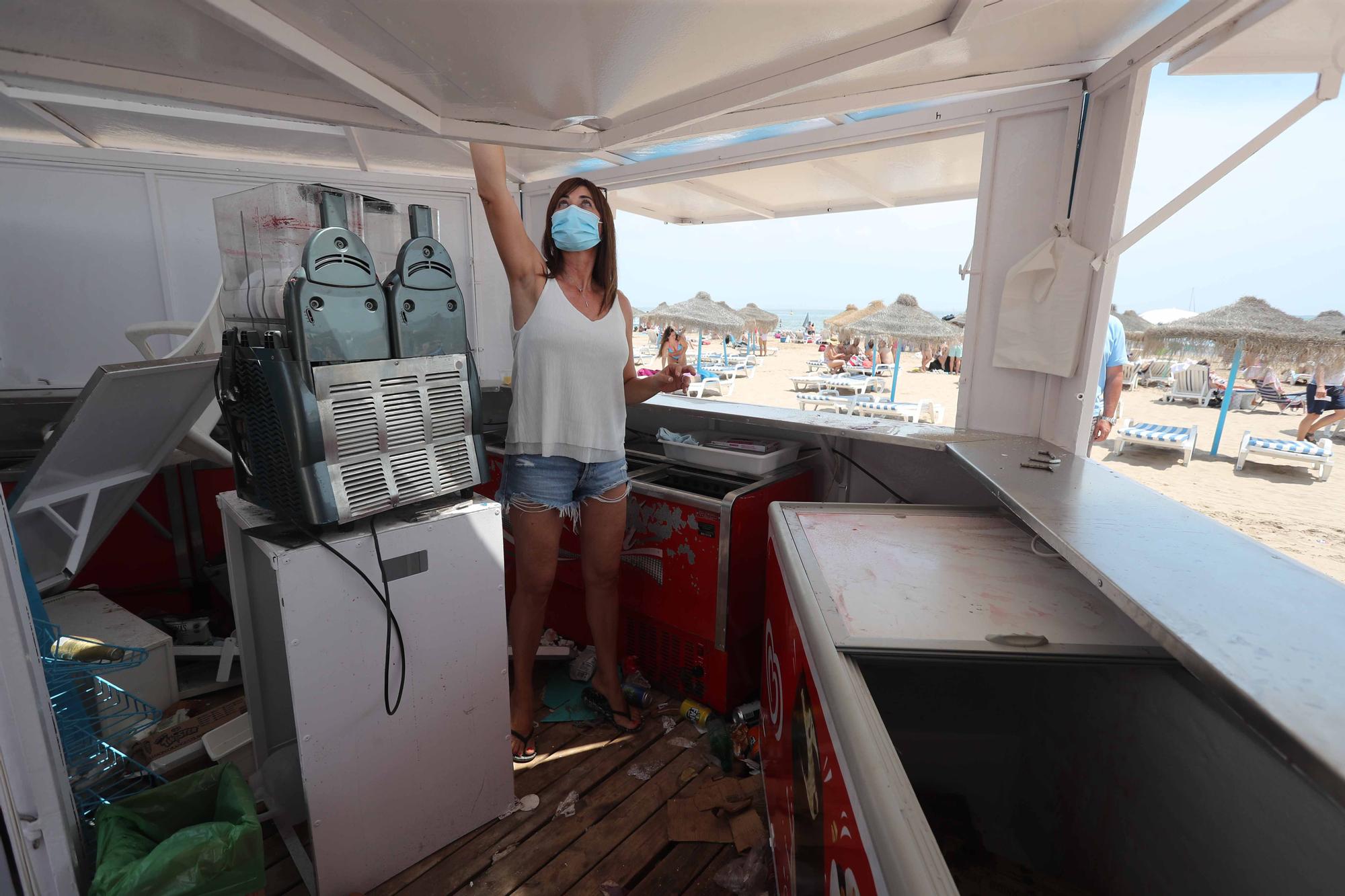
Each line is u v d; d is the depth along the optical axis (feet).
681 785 6.35
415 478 4.98
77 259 9.54
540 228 11.85
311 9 3.27
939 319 30.91
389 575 4.82
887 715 4.51
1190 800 3.02
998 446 6.64
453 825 5.57
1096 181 6.17
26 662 4.00
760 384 33.32
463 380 5.25
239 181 10.09
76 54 3.71
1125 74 5.51
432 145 9.01
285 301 4.26
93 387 5.14
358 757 4.86
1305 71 4.14
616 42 3.99
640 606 7.90
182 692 7.54
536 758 6.72
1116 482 5.15
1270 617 2.74
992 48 5.38
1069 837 3.94
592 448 6.23
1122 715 3.57
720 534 6.99
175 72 4.08
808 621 3.77
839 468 8.89
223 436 8.36
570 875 5.32
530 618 6.73
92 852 4.64
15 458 7.89
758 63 4.62
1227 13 4.08
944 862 2.08
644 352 52.08
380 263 5.41
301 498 4.37
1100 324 6.14
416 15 3.38
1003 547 4.88
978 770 4.51
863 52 4.54
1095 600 3.99
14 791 4.04
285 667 5.94
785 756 4.48
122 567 9.62
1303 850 2.39
